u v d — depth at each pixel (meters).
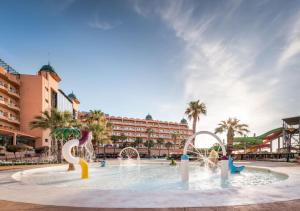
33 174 19.97
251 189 8.74
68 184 14.09
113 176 18.20
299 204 6.71
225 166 15.30
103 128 55.22
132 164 33.00
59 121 39.19
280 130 49.97
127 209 6.36
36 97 54.53
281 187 9.12
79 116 88.69
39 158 41.97
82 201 7.23
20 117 53.47
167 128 107.19
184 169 14.55
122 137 90.75
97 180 15.84
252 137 51.16
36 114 53.88
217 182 14.16
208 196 7.66
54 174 19.89
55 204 6.93
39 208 6.55
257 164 26.31
